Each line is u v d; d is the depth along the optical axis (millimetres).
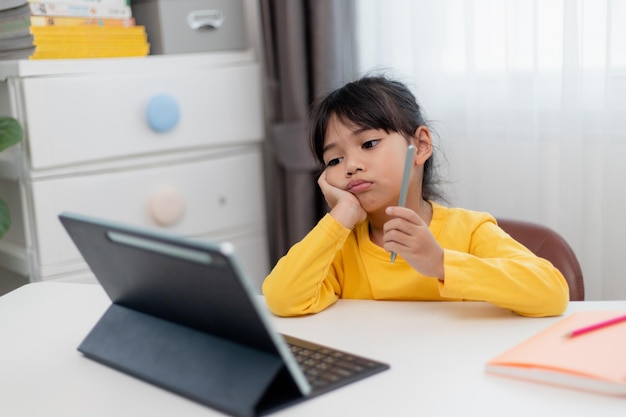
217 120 1878
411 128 1147
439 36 1777
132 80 1708
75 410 742
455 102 1798
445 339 885
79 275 1685
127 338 853
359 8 1916
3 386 814
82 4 1710
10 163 1665
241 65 1925
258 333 693
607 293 1629
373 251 1166
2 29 1736
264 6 1987
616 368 721
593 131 1604
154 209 1768
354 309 1039
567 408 680
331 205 1156
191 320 783
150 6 1859
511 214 1740
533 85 1651
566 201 1616
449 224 1172
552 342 809
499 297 958
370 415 687
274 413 696
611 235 1602
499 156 1744
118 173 1716
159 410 725
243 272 646
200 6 1900
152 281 775
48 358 891
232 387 710
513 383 742
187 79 1808
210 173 1883
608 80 1530
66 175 1651
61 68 1619
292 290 1019
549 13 1618
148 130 1748
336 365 794
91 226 787
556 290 966
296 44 1927
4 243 1760
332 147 1146
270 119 2092
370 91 1138
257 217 2002
